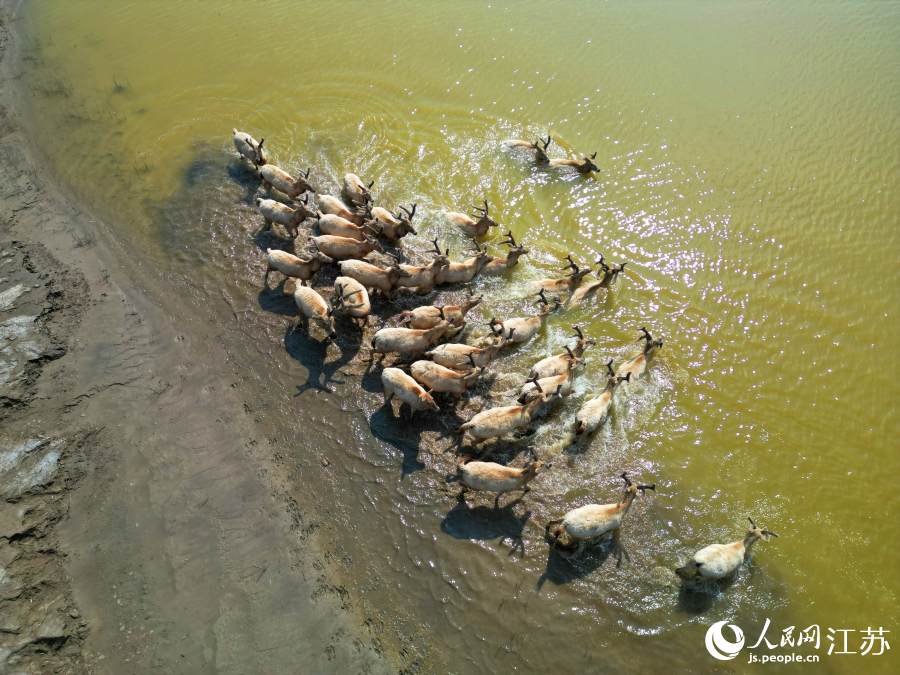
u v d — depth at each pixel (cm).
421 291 1948
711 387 1709
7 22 3338
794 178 2323
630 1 3325
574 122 2589
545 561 1366
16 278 1953
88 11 3403
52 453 1526
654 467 1532
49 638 1227
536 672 1212
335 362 1759
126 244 2098
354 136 2528
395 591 1320
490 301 1925
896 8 3188
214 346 1800
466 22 3191
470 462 1423
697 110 2623
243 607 1284
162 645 1229
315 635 1246
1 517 1395
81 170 2395
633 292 1953
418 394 1552
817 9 3219
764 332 1853
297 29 3189
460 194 2283
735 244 2102
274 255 1892
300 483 1500
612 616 1290
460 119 2609
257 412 1644
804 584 1352
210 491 1476
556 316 1873
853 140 2459
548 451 1550
